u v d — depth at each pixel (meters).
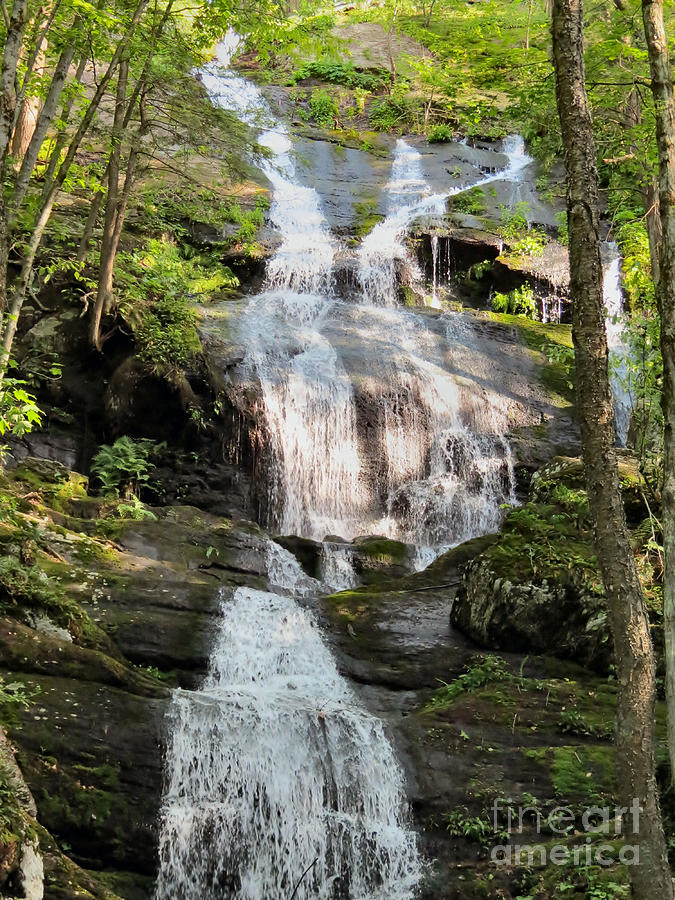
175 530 13.20
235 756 9.40
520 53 14.11
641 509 12.55
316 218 23.97
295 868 9.17
